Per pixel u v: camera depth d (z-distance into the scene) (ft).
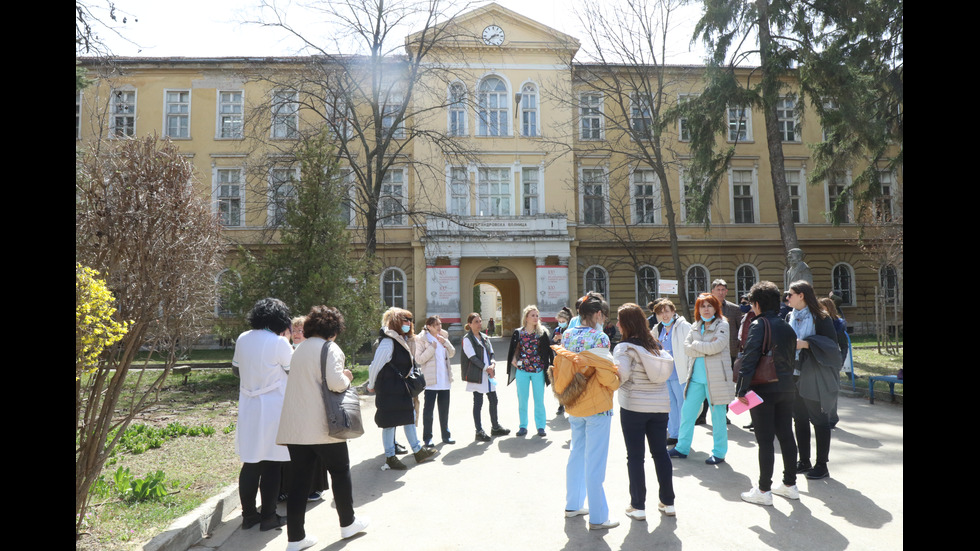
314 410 15.23
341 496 15.94
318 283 46.09
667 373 16.51
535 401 28.60
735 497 18.38
